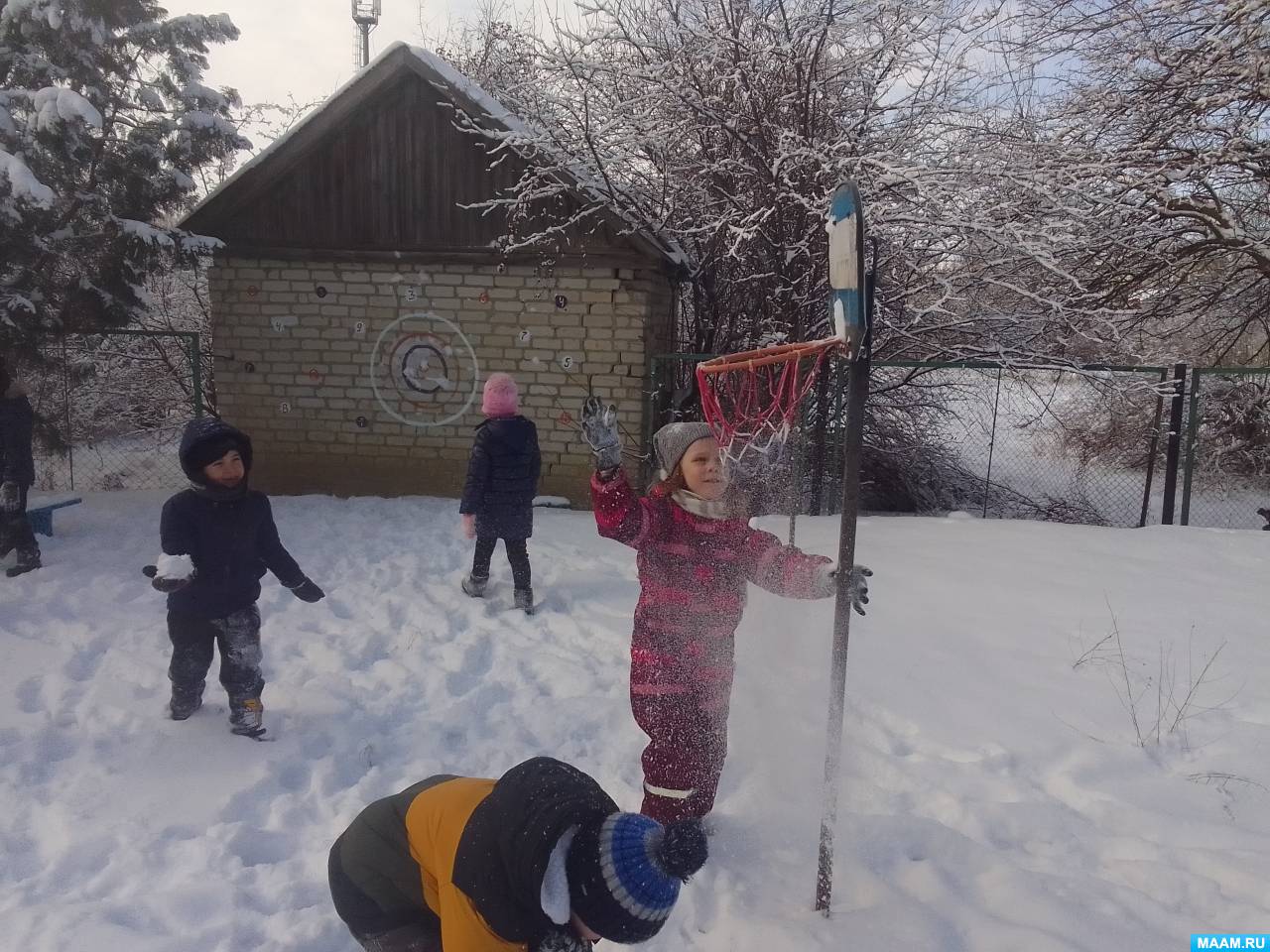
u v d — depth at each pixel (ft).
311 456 31.63
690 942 8.02
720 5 30.32
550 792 4.91
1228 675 14.44
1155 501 37.73
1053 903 8.26
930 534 24.97
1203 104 31.73
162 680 14.10
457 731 12.76
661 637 8.87
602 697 13.85
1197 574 20.70
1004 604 18.22
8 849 9.50
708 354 32.19
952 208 28.50
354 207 30.32
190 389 43.45
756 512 16.15
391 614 17.88
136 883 8.88
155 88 28.45
